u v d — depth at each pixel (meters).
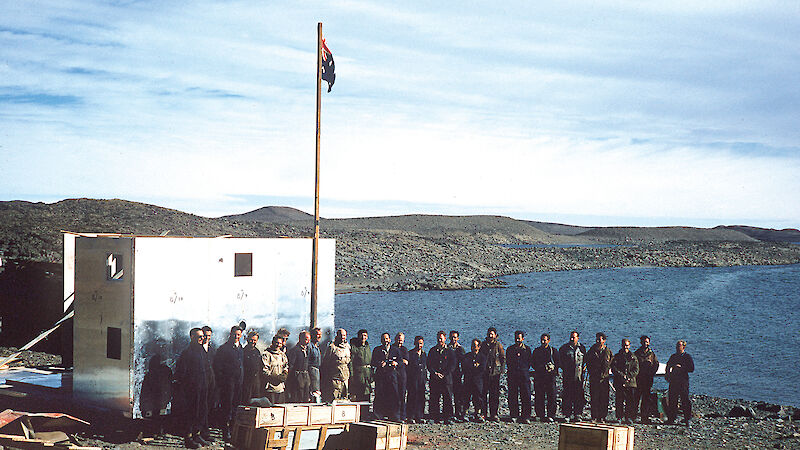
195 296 13.66
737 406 20.69
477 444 13.90
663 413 17.83
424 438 14.30
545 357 16.84
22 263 20.95
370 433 11.24
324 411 11.41
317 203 16.61
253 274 14.70
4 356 19.00
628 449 10.75
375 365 15.34
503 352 16.61
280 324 15.26
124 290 12.88
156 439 12.70
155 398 12.98
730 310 73.25
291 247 15.48
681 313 69.50
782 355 41.31
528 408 16.58
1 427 11.84
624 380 16.72
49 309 20.34
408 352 15.98
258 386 13.07
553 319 62.69
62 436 11.87
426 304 75.00
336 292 88.19
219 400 13.04
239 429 10.98
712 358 39.94
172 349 13.29
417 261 131.00
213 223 136.50
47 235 60.47
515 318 62.97
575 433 10.64
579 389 16.72
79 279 13.70
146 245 12.88
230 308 14.29
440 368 16.27
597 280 123.19
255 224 150.50
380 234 158.38
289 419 11.05
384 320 59.59
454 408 18.09
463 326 56.41
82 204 118.81
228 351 12.95
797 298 89.38
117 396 12.89
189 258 13.56
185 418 12.44
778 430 17.27
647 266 178.12
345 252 129.25
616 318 64.38
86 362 13.51
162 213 132.50
